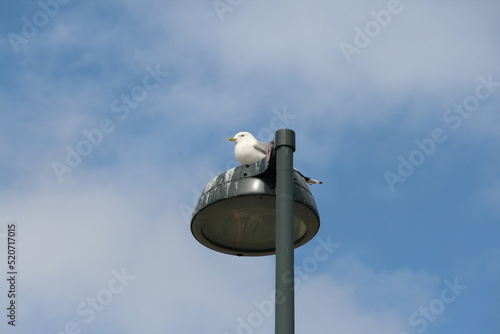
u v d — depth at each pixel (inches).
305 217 433.1
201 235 458.9
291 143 384.8
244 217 443.5
